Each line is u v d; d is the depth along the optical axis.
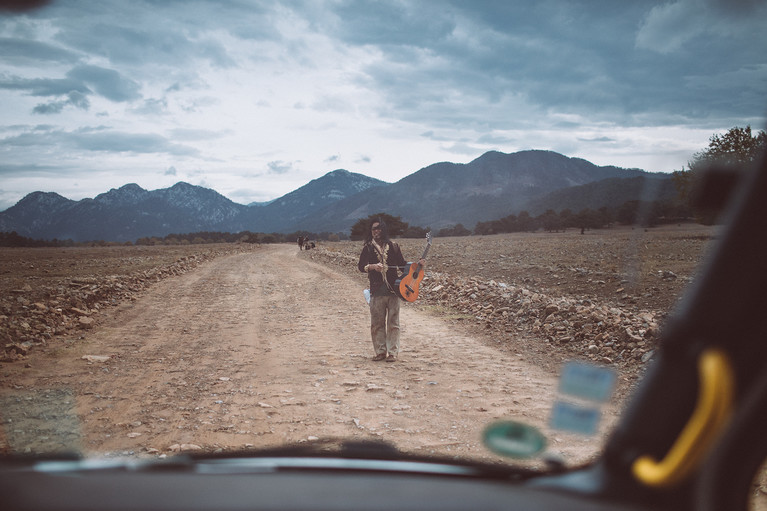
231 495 0.61
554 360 7.24
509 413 4.97
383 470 0.83
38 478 0.64
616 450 0.71
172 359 7.46
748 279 0.60
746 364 0.61
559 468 0.83
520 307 10.66
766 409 0.57
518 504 0.64
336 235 131.50
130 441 4.23
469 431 4.45
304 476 0.71
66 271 25.62
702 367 0.62
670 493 0.62
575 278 15.71
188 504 0.56
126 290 15.59
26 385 6.02
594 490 0.70
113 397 5.56
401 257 7.57
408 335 9.30
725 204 0.61
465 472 0.85
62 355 7.61
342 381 6.27
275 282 19.61
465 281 15.59
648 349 6.71
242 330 9.88
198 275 23.20
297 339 9.00
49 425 4.58
